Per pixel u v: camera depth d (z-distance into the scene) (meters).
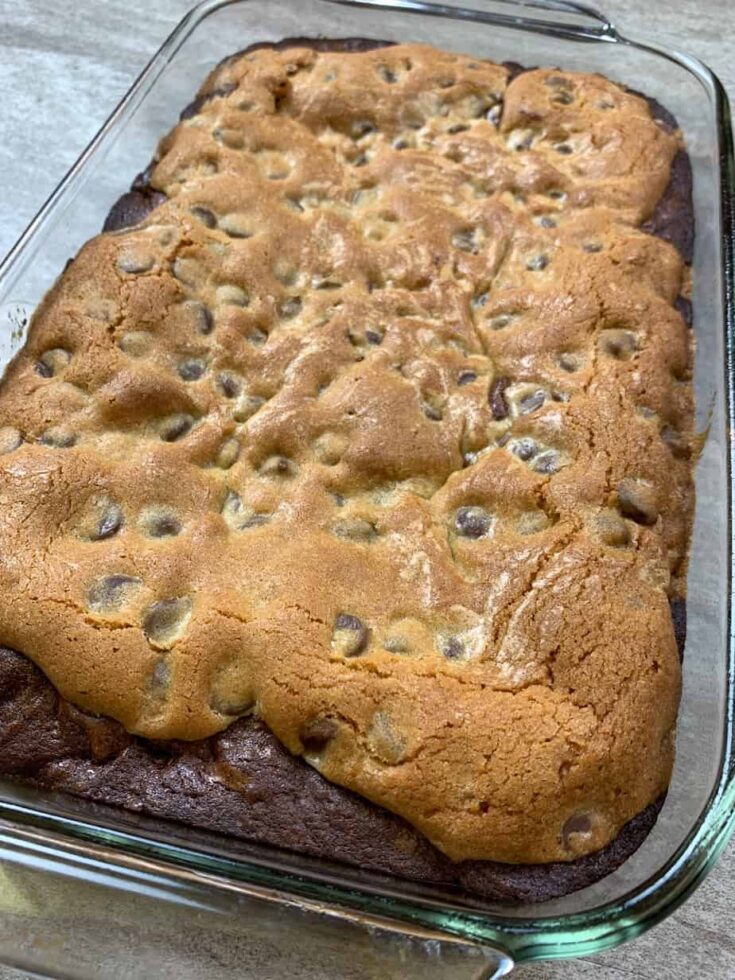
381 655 0.26
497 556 0.28
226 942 0.29
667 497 0.30
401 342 0.32
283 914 0.29
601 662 0.26
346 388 0.31
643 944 0.29
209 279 0.34
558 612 0.27
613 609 0.27
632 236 0.36
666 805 0.27
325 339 0.32
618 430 0.31
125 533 0.28
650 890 0.24
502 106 0.41
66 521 0.28
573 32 0.43
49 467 0.29
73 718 0.27
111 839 0.25
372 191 0.37
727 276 0.35
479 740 0.25
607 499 0.29
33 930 0.29
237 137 0.38
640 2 0.51
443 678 0.26
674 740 0.27
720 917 0.30
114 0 0.50
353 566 0.28
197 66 0.43
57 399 0.31
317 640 0.26
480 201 0.37
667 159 0.39
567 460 0.30
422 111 0.40
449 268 0.34
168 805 0.26
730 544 0.30
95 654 0.26
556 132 0.39
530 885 0.25
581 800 0.25
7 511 0.28
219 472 0.30
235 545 0.28
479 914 0.24
